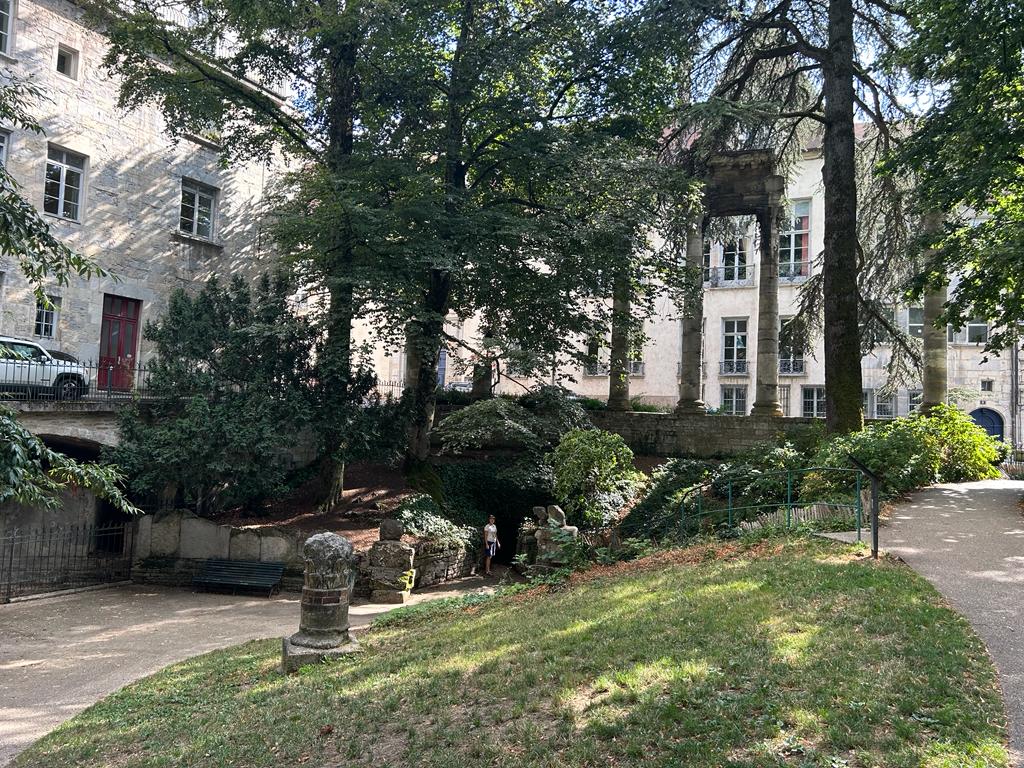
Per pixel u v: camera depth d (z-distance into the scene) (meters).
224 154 22.38
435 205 17.78
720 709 4.92
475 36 18.83
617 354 24.44
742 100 21.62
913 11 16.00
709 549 11.23
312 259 18.09
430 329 19.67
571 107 21.34
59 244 9.64
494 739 5.10
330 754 5.43
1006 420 31.02
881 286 22.38
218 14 20.66
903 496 14.30
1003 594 7.60
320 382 18.66
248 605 14.62
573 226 18.48
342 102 19.67
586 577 11.16
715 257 36.66
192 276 24.97
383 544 15.48
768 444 19.64
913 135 16.41
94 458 19.08
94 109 21.84
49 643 11.45
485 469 22.45
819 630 6.36
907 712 4.74
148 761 5.89
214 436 16.05
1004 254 13.24
